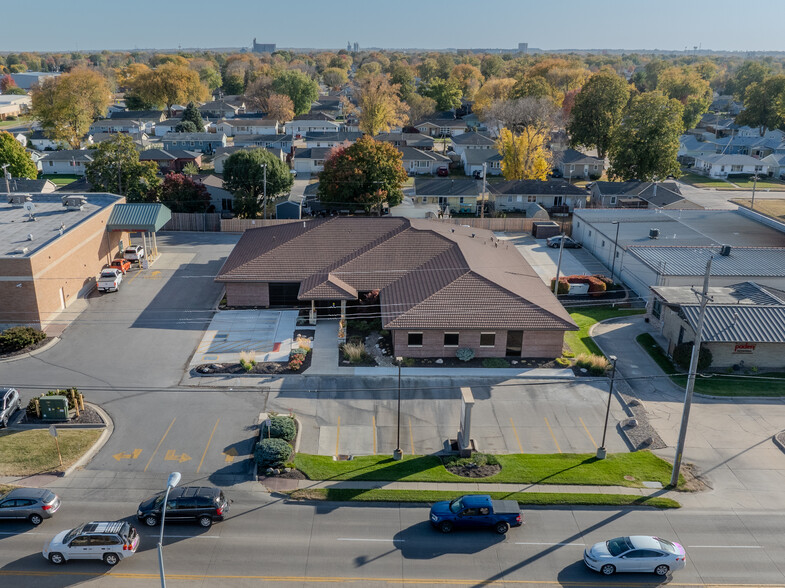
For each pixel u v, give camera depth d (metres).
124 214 62.62
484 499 27.92
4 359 43.25
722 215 76.69
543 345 44.41
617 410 38.38
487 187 90.69
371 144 78.06
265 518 28.33
